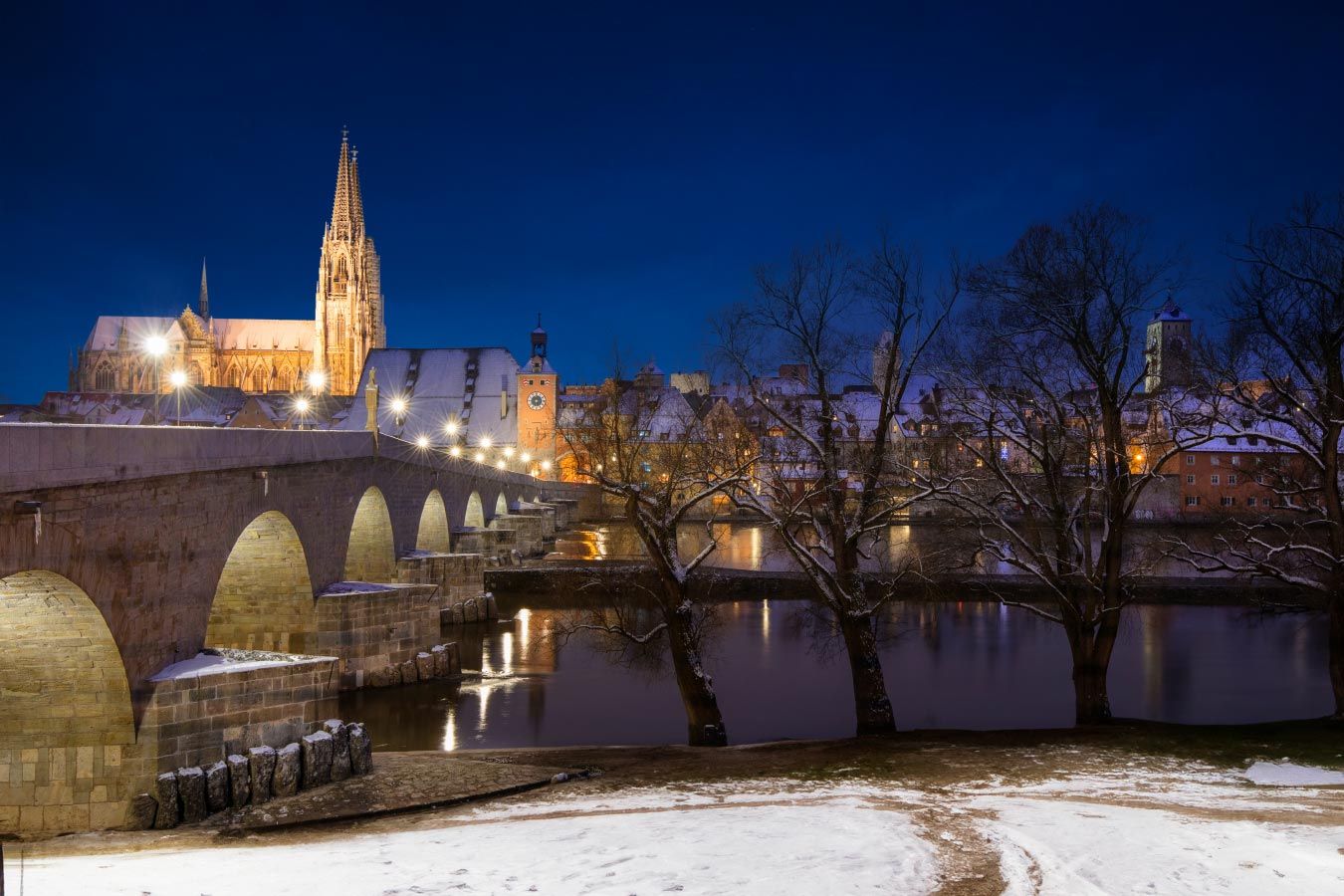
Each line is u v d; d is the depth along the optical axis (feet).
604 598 251.60
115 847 76.38
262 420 611.06
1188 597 248.32
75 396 627.05
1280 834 61.67
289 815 86.07
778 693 165.48
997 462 121.70
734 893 47.44
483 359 613.52
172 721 90.07
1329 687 166.20
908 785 86.79
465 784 94.38
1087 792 81.87
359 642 162.81
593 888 48.75
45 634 85.92
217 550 110.11
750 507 119.34
